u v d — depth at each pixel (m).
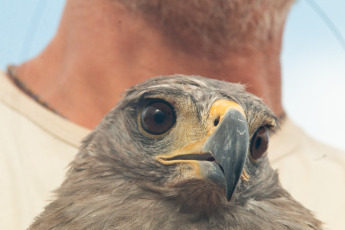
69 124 0.76
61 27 0.76
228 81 0.76
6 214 0.75
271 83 0.76
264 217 0.77
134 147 0.77
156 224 0.76
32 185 0.76
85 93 0.76
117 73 0.75
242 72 0.75
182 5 0.75
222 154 0.74
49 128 0.76
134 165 0.77
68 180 0.77
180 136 0.76
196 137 0.76
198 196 0.76
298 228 0.77
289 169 0.79
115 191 0.77
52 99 0.76
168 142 0.76
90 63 0.76
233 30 0.75
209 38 0.75
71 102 0.76
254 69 0.75
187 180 0.76
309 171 0.79
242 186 0.77
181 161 0.76
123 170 0.77
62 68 0.76
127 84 0.76
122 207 0.76
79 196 0.77
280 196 0.79
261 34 0.75
